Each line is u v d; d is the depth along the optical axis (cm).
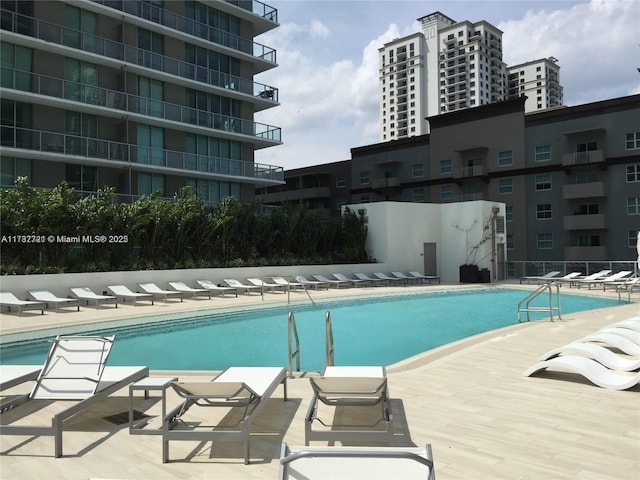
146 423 528
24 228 1734
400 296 2119
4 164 2523
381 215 2788
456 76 12362
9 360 999
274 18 3775
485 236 2802
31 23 2589
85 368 553
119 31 2942
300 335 1293
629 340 820
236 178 3394
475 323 1479
